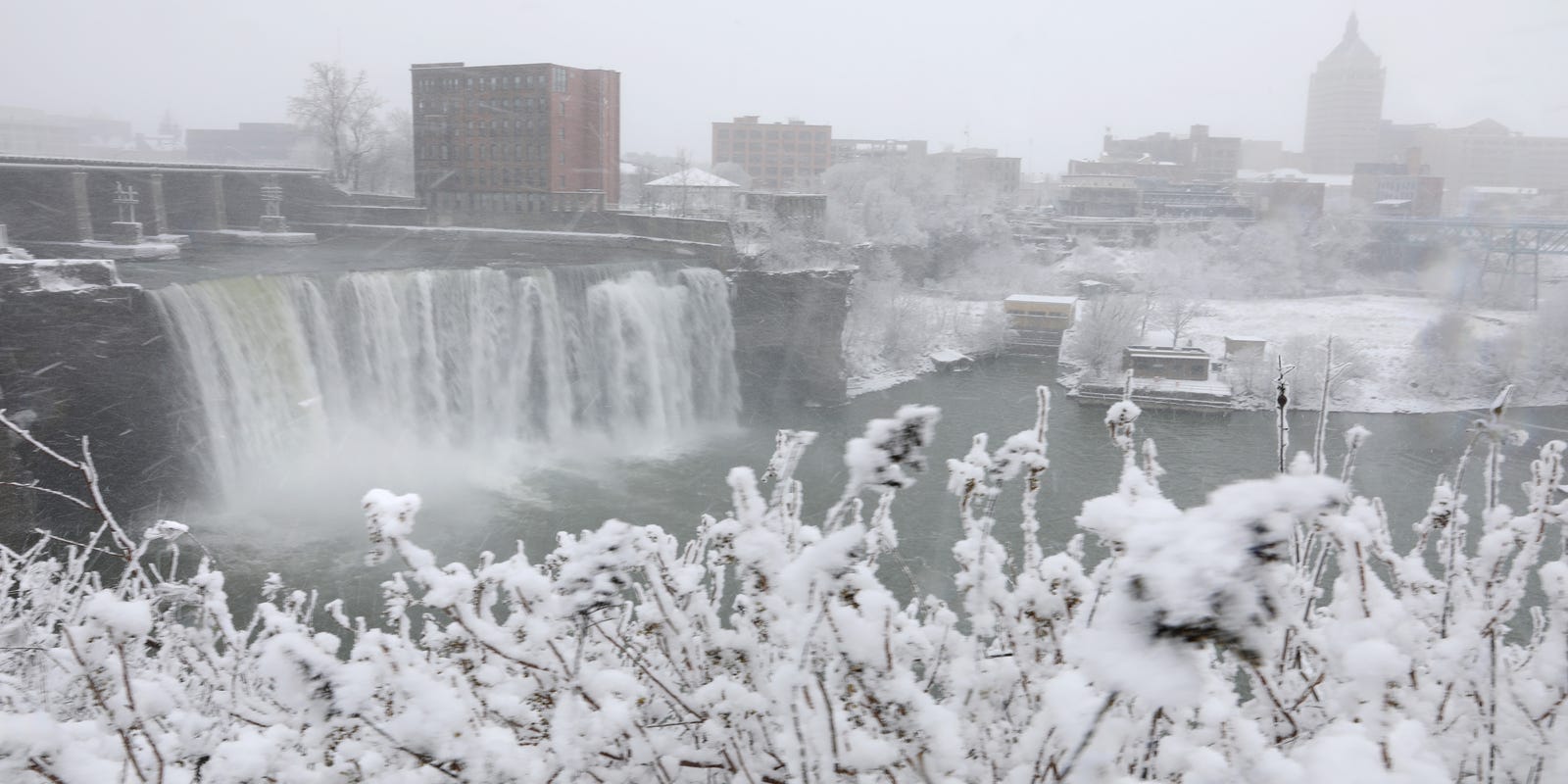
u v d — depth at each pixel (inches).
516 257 2271.2
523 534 1493.6
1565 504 134.8
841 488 1357.0
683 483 1790.1
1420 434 1647.4
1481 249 3014.3
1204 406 1850.4
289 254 2245.3
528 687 150.5
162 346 1375.5
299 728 148.8
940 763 114.9
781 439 150.5
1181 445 1573.6
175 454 1386.6
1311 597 153.9
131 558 180.4
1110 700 90.6
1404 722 89.4
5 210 2015.3
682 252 2472.9
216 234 2447.1
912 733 114.9
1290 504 70.8
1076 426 1802.4
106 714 124.8
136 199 2207.2
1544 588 129.9
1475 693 130.6
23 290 1196.5
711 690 132.4
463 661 149.6
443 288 1866.4
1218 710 122.1
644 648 165.9
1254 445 1578.5
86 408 1277.1
